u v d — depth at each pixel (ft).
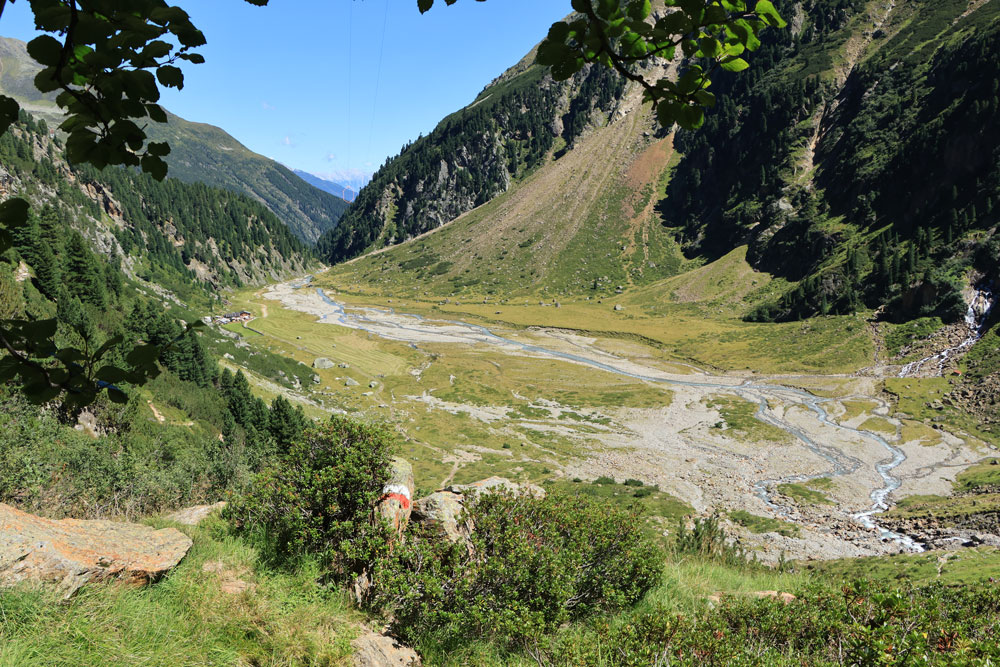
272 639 18.43
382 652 20.13
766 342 364.38
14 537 16.79
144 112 6.29
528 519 26.86
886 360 303.27
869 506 161.38
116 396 6.64
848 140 492.95
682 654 18.08
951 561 97.55
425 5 6.57
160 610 17.83
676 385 313.94
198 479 57.67
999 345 268.00
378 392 311.06
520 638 22.50
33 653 13.93
